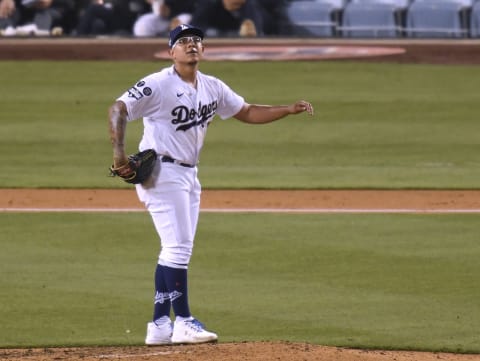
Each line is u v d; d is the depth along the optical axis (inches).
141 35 3843.5
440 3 3836.1
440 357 1318.9
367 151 2920.8
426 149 2935.5
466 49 3804.1
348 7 3863.2
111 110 1222.9
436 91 3526.1
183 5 3860.7
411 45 3823.8
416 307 1578.5
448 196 2391.7
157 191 1259.8
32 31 3873.0
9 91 3501.5
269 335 1449.3
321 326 1489.9
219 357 1146.0
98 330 1473.9
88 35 3848.4
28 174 2623.0
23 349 1375.5
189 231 1272.1
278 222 2130.9
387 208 2268.7
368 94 3496.6
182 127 1251.8
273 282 1710.1
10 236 2015.3
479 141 3011.8
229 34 3828.7
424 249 1910.7
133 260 1845.5
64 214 2202.3
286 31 3878.0
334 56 3818.9
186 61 1237.7
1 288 1676.9
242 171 2682.1
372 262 1825.8
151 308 1582.2
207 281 1715.1
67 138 3024.1
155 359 1156.5
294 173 2662.4
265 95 3459.6
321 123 3223.4
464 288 1672.0
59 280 1722.4
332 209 2260.1
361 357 1179.9
